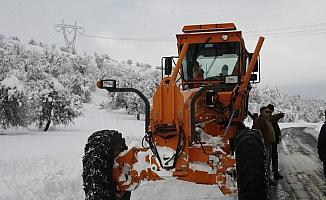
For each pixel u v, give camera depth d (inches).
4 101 1136.2
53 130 1357.0
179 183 315.9
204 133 248.7
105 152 188.9
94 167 185.3
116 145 198.4
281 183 356.2
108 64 4419.3
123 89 208.7
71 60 3385.8
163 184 312.8
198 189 298.2
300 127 1636.3
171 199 272.8
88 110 2456.9
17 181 322.3
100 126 1573.6
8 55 1488.7
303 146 721.0
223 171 189.2
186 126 195.3
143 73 4077.3
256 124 360.5
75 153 485.1
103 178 185.0
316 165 464.8
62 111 1354.6
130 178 194.5
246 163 178.4
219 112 262.8
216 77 308.0
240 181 178.2
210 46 308.5
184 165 191.3
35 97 1266.0
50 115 1327.5
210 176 190.5
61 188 296.4
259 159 179.0
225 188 186.9
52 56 2878.9
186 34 309.0
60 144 721.6
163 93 196.4
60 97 1343.5
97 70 3703.3
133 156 198.4
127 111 2468.0
